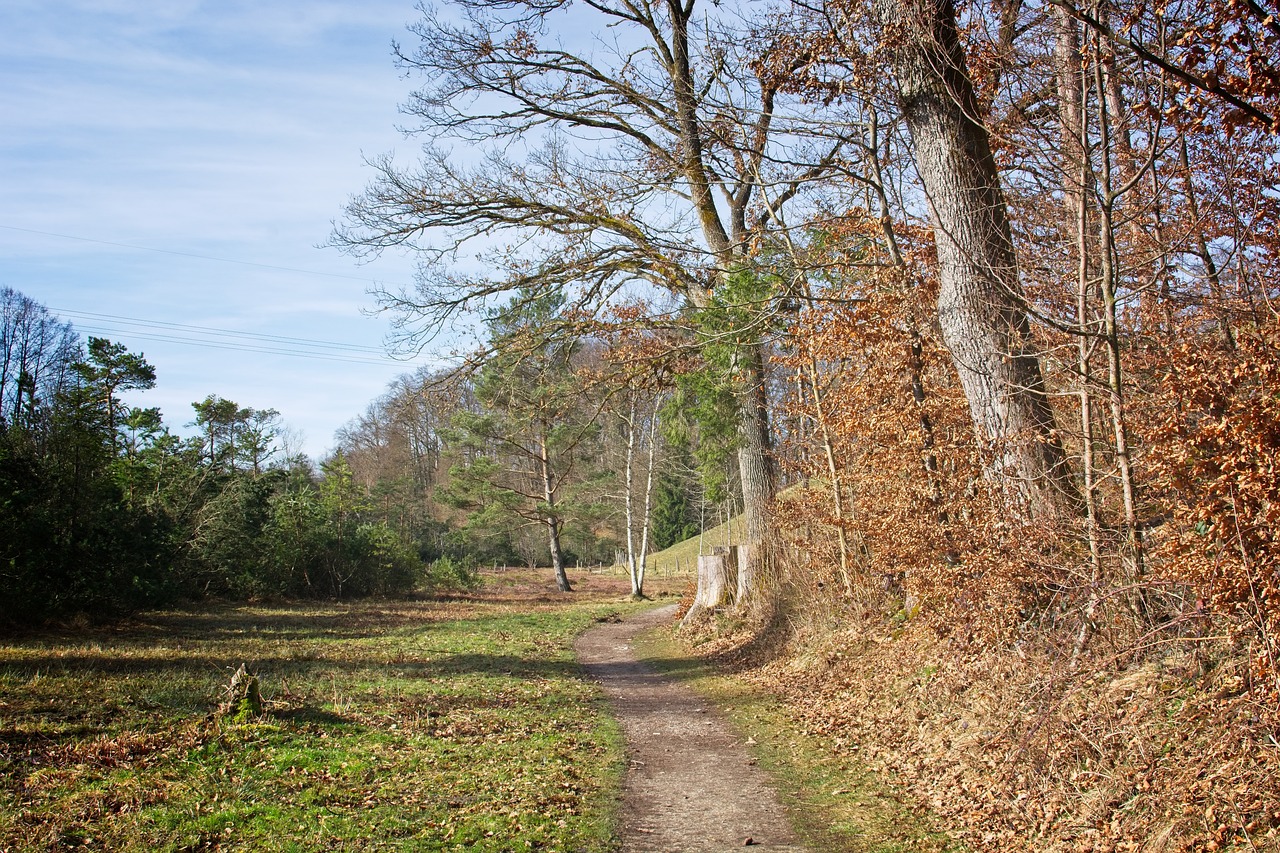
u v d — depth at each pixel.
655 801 7.80
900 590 13.18
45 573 19.44
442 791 7.64
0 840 6.02
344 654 17.66
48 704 10.43
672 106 16.44
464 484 42.53
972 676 8.80
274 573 34.72
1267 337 6.58
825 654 13.28
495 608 34.44
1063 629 7.79
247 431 47.00
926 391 13.06
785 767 8.88
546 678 15.04
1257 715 5.42
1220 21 6.78
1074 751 6.52
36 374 34.44
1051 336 10.73
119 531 21.95
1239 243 8.25
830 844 6.53
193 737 8.97
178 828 6.40
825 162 13.37
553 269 19.80
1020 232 12.09
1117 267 9.67
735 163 14.38
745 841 6.64
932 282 12.93
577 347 21.47
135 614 22.81
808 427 17.33
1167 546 6.70
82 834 6.25
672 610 31.88
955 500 10.94
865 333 12.66
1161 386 7.21
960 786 7.15
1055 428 10.05
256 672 14.32
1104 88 8.10
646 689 14.34
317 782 7.75
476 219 19.88
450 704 11.88
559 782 8.13
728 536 46.03
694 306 19.70
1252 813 5.04
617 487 44.91
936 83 10.67
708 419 20.20
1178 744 5.84
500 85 18.81
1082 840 5.66
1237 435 5.96
